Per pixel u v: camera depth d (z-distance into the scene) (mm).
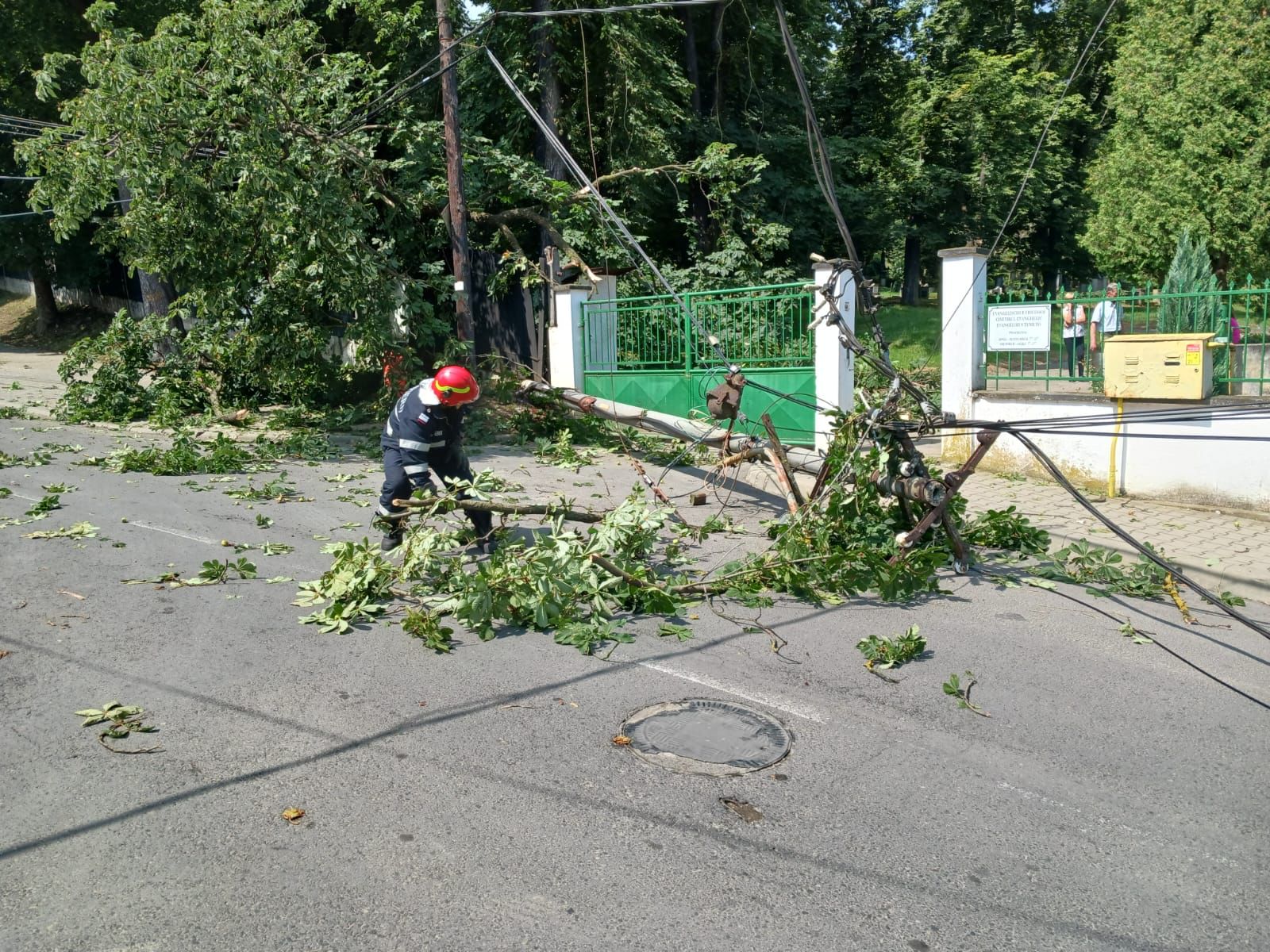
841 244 25594
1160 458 9711
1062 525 8812
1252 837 3746
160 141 11352
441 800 3889
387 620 6090
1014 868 3504
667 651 5641
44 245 30203
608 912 3191
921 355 20172
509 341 17094
